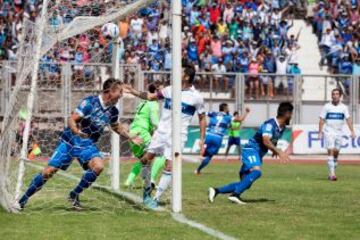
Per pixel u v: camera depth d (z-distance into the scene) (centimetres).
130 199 2638
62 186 3066
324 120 4066
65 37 2438
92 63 4272
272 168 5084
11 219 2091
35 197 2619
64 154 2291
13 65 4988
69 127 2286
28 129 2331
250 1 7850
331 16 8112
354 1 8262
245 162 2609
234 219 2128
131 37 4631
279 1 8244
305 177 4131
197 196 2856
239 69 7244
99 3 2580
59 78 4488
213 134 4341
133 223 2017
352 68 7631
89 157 2309
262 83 6781
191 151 6506
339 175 4362
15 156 2289
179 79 2255
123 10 2458
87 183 2330
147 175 2492
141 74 4831
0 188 2270
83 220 2077
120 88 2242
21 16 6969
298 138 6681
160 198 2605
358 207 2492
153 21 4216
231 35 7600
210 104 6688
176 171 2281
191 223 2025
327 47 7975
